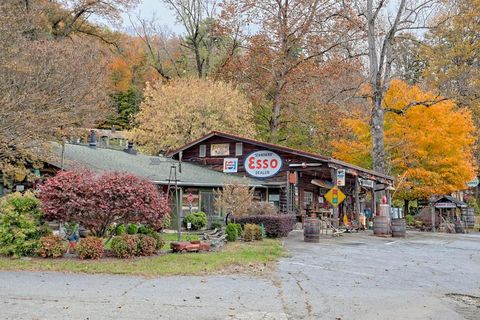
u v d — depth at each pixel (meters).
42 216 11.57
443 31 31.94
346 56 34.44
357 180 23.52
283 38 34.03
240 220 18.31
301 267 11.05
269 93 36.09
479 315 6.95
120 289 8.08
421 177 28.03
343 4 31.50
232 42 40.06
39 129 13.98
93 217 11.85
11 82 13.69
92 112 16.77
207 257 11.68
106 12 31.78
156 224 12.27
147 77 43.47
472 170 29.06
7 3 15.06
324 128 33.78
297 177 24.91
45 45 15.02
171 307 6.94
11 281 8.45
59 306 6.77
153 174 20.33
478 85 34.94
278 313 6.76
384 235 21.19
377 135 26.88
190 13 42.75
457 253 15.02
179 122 31.27
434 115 28.17
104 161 20.14
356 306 7.31
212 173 24.28
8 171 15.27
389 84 28.39
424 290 8.76
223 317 6.47
